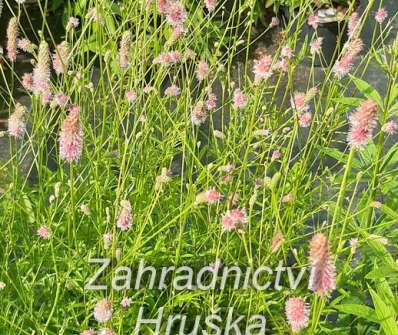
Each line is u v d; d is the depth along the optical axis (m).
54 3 1.54
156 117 1.04
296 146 1.20
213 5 0.96
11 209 0.83
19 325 0.77
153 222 0.92
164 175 0.73
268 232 0.85
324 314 0.81
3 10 1.58
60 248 0.87
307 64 1.49
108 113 1.12
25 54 1.50
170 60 0.89
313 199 1.03
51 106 0.84
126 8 1.09
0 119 1.27
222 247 0.82
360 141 0.64
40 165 0.86
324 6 1.65
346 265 0.73
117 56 0.98
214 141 1.05
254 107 0.85
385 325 0.68
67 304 0.82
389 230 0.88
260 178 0.94
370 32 1.56
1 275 0.79
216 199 0.70
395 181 0.85
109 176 0.91
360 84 0.88
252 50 1.56
